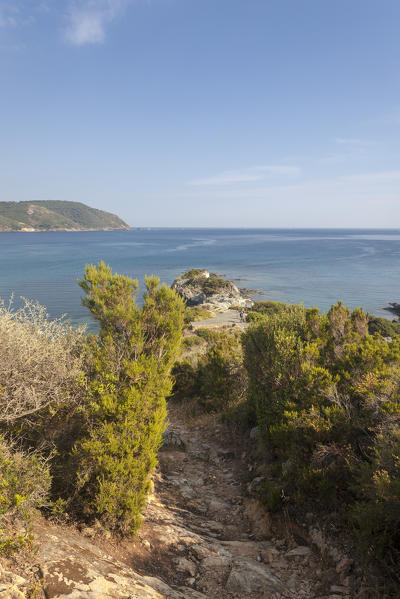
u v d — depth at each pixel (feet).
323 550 16.29
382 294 225.35
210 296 210.18
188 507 22.44
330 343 27.40
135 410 17.94
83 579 11.04
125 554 15.08
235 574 14.70
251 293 231.71
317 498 19.15
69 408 19.27
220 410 40.32
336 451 19.03
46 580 10.43
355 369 23.32
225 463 29.53
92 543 14.70
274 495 20.16
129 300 24.61
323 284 265.95
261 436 26.07
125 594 11.21
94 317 24.77
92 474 16.62
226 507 22.47
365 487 15.76
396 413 17.88
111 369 19.71
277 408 23.90
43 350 18.61
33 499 13.29
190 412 43.37
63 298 186.29
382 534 14.21
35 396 16.90
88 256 449.48
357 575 14.51
